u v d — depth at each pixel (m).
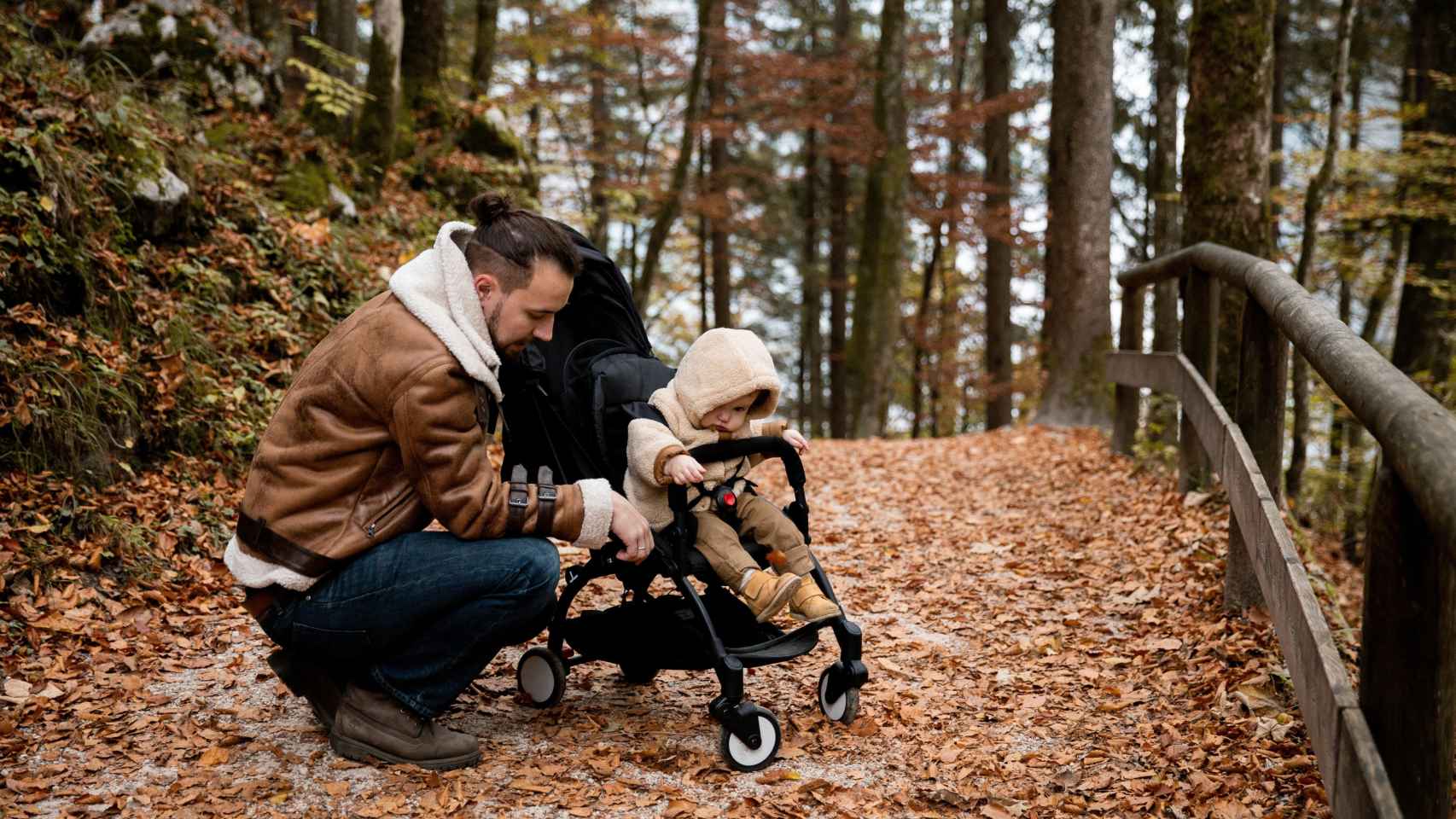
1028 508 6.62
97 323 5.15
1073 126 10.48
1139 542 5.47
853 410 15.35
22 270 4.84
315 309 6.91
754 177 22.30
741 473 3.26
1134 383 7.12
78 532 4.19
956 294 22.73
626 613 3.30
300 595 2.76
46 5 8.20
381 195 9.61
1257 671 3.65
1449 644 1.85
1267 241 6.81
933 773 3.01
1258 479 3.56
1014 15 19.47
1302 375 9.23
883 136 14.93
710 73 17.28
